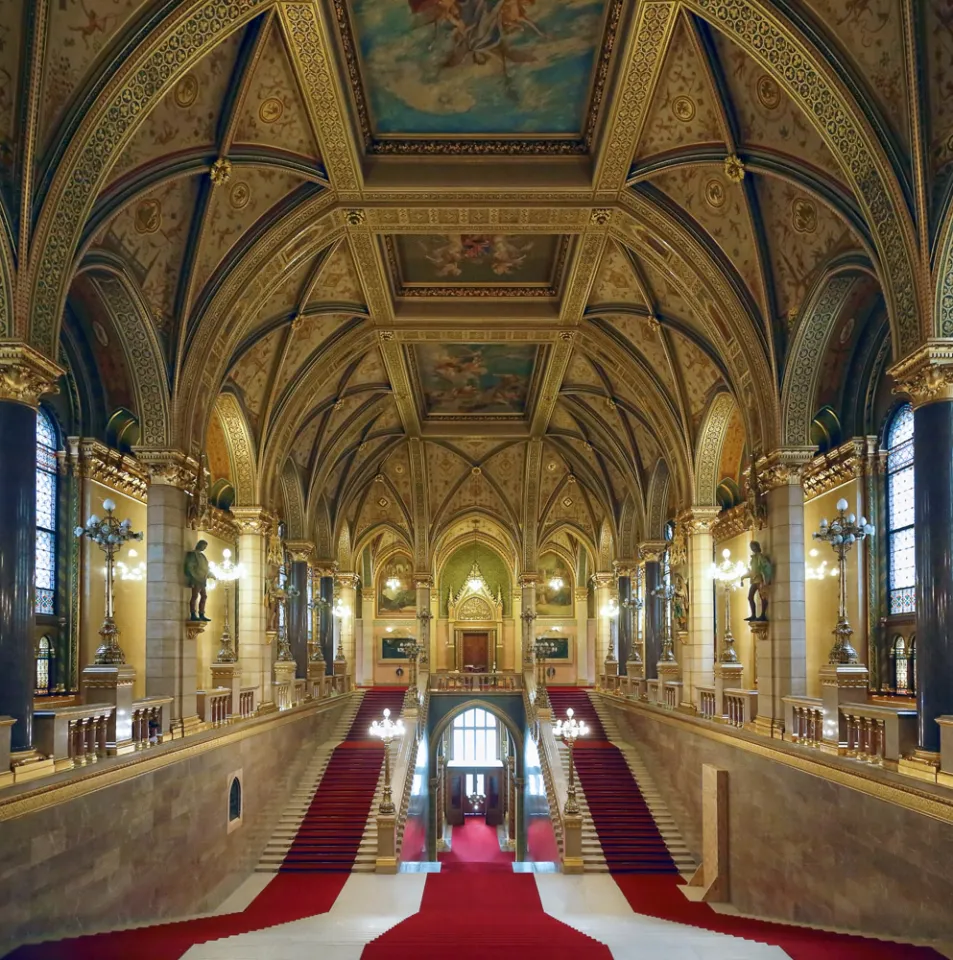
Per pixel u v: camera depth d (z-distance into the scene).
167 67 13.55
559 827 26.14
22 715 12.27
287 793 28.00
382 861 23.91
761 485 19.88
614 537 39.03
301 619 33.19
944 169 12.48
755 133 15.93
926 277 12.78
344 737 36.09
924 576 12.90
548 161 18.86
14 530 12.31
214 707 21.38
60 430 20.08
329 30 14.46
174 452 18.73
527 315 25.44
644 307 23.25
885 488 20.56
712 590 26.41
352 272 22.83
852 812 13.70
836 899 14.35
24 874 10.96
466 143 18.64
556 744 31.97
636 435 31.89
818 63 13.20
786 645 18.86
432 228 20.31
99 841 13.22
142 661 22.95
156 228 17.31
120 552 21.84
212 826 19.41
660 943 10.81
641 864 24.36
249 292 19.94
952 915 10.75
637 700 33.62
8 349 12.27
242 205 18.44
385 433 35.12
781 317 18.72
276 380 24.98
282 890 21.66
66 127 12.77
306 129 17.06
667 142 17.23
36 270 12.62
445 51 15.89
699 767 23.84
